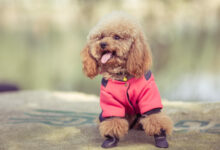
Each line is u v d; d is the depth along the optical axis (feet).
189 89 20.77
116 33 8.33
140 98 8.41
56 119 11.27
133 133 9.37
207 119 10.60
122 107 8.48
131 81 8.46
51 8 72.64
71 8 68.85
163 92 20.48
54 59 41.42
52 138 9.07
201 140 8.52
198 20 65.00
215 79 24.04
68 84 26.48
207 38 52.47
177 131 9.38
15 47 50.90
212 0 66.74
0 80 28.04
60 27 68.13
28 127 10.11
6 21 73.46
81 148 8.15
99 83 26.27
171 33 53.42
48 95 16.74
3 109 13.07
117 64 8.49
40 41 55.42
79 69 34.63
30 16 73.87
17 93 17.66
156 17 61.62
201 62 33.14
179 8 64.80
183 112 11.31
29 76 30.96
